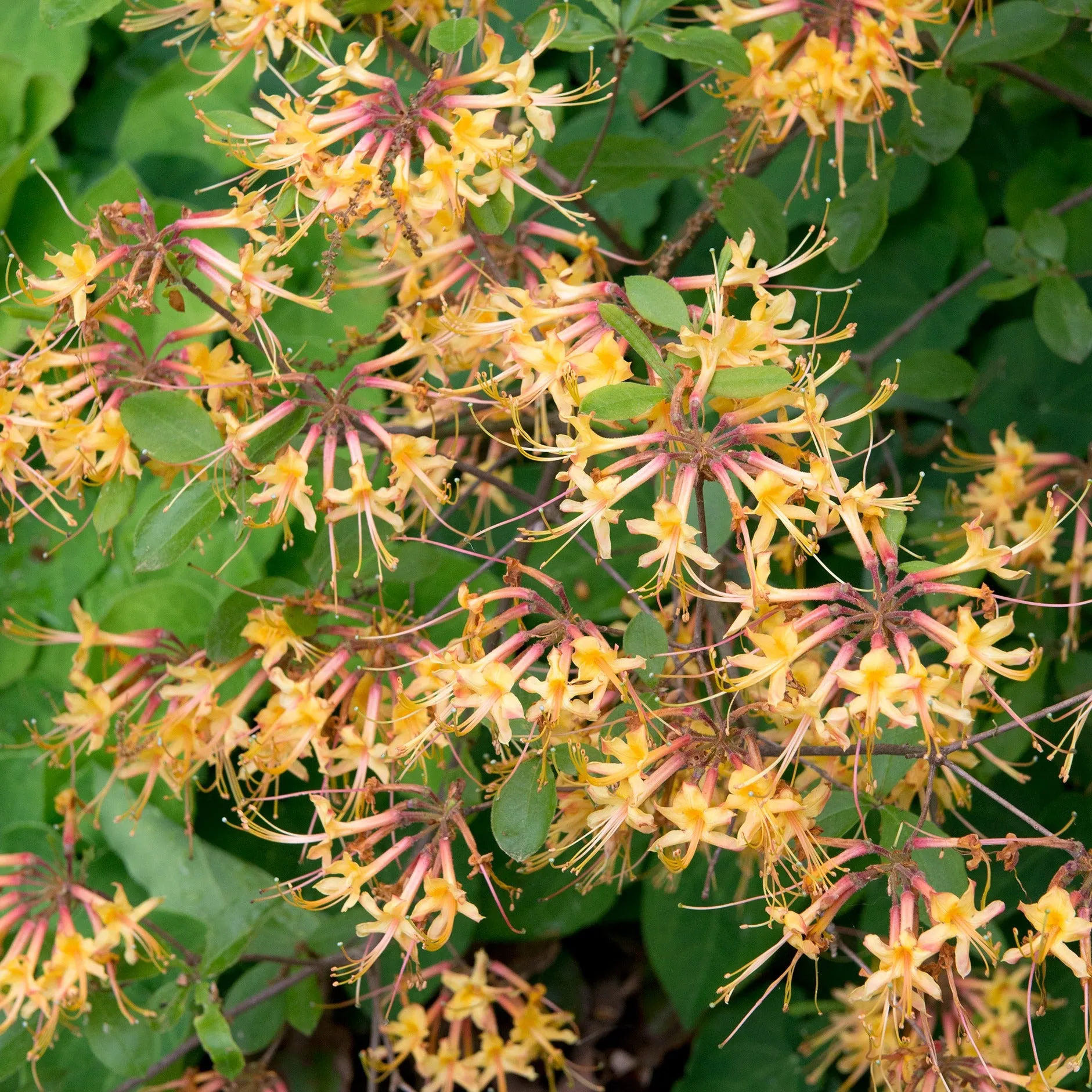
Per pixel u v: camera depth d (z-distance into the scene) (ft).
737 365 3.22
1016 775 3.55
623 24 3.57
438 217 3.38
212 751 3.54
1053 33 3.80
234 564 4.09
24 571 4.25
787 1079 4.04
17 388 3.42
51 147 4.32
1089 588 3.89
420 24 3.71
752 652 3.17
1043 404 4.18
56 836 3.66
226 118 3.41
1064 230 3.89
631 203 4.19
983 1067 3.23
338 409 3.38
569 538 3.42
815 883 3.19
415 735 3.38
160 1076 3.90
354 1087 4.08
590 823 3.24
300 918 3.87
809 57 3.57
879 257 4.22
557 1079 4.08
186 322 3.99
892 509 3.21
